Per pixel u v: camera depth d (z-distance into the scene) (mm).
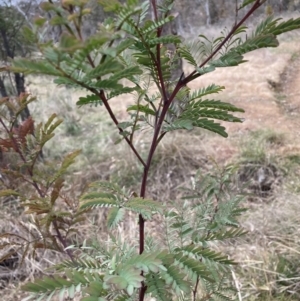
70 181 2629
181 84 600
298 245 1853
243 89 4395
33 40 411
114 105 4129
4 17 2447
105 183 641
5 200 2297
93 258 741
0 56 2596
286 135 3074
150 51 571
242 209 831
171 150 2787
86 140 3264
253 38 533
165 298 585
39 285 508
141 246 659
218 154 2803
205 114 620
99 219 2115
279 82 4934
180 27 7852
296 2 3104
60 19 425
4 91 2721
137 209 546
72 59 414
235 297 1435
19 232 1981
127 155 2816
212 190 919
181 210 842
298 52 6355
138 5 487
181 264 615
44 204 890
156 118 651
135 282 450
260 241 1953
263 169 2578
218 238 743
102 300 469
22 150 939
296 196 2281
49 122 889
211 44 625
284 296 1637
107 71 428
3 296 1792
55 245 973
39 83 4246
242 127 3238
